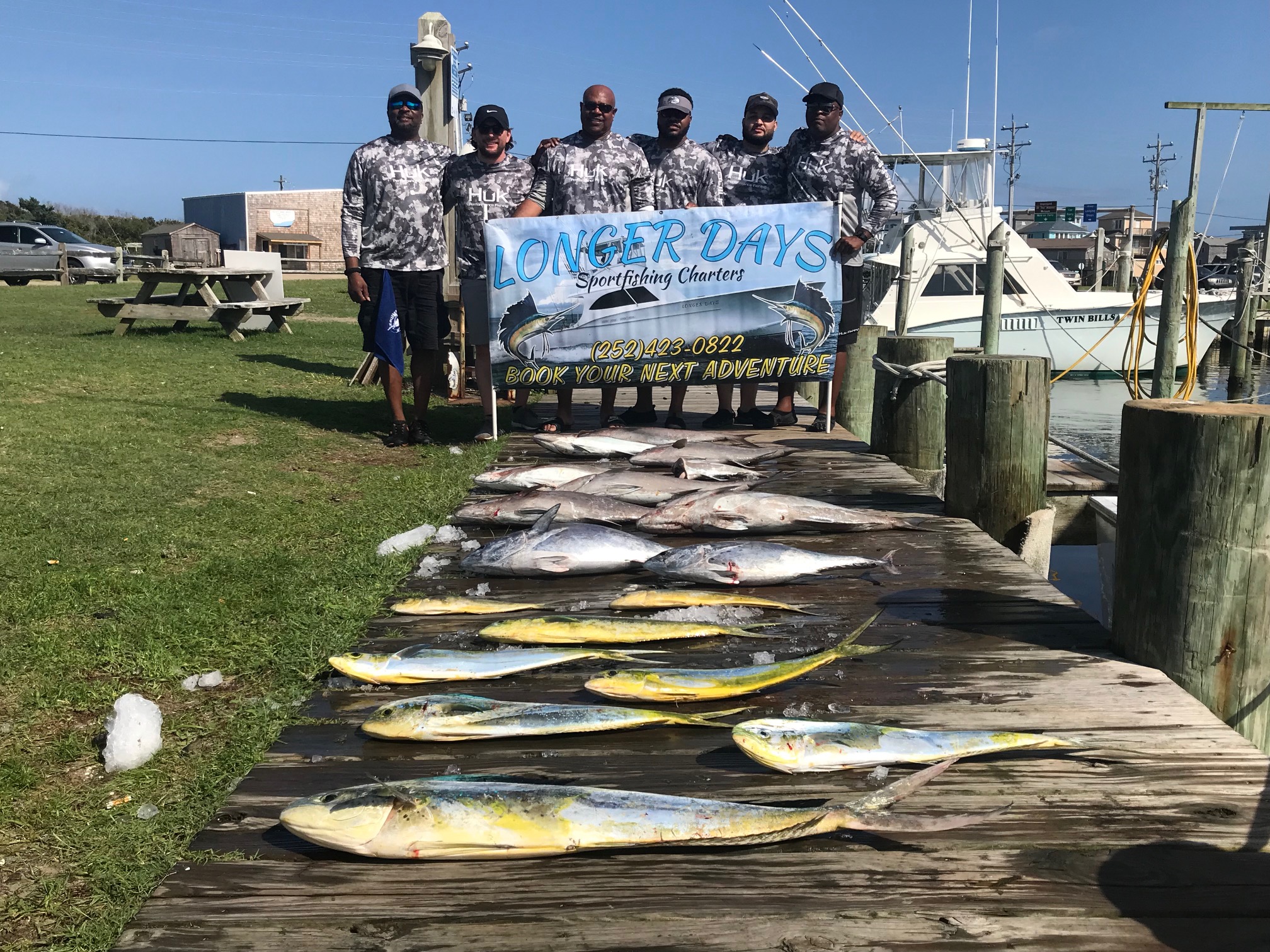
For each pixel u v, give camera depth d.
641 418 8.55
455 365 10.80
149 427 8.21
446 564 4.91
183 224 68.38
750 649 3.75
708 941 2.10
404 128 7.71
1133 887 2.26
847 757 2.75
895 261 19.56
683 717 2.97
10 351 11.84
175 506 6.07
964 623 4.01
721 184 8.09
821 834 2.48
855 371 10.90
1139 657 3.56
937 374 7.00
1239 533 3.32
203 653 3.96
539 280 7.68
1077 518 7.61
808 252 7.70
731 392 8.66
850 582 4.55
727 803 2.45
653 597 4.18
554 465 6.55
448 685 3.47
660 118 7.91
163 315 15.23
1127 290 22.47
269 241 57.44
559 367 7.81
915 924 2.14
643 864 2.37
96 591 4.54
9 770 3.06
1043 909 2.19
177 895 2.28
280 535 5.65
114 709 3.33
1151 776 2.75
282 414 9.20
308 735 3.09
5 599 4.35
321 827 2.38
